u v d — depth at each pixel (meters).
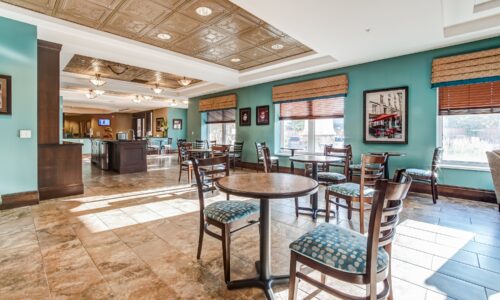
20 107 3.55
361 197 2.53
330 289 1.26
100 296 1.66
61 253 2.25
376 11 3.05
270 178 2.04
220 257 2.21
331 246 1.28
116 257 2.19
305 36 3.80
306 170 4.46
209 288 1.76
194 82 8.17
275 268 2.03
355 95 5.32
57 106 4.36
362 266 1.17
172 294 1.69
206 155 6.24
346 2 2.85
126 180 5.81
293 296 1.39
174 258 2.18
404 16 3.17
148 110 15.68
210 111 9.31
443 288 1.78
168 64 5.55
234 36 4.37
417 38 3.87
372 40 3.96
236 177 2.10
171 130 13.99
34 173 3.71
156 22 3.83
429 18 3.22
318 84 5.87
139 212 3.47
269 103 7.07
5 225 2.92
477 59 3.90
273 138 7.00
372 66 5.06
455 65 4.09
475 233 2.72
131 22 3.84
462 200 4.05
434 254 2.27
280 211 3.55
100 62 5.73
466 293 1.72
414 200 4.06
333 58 5.14
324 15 3.16
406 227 2.89
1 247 2.36
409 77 4.61
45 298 1.63
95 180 5.80
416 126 4.56
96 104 12.64
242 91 7.86
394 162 4.81
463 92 4.14
